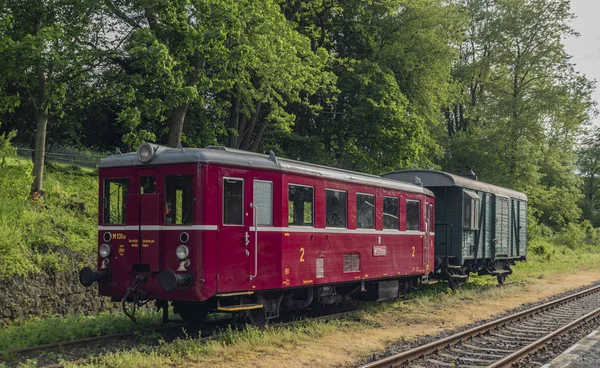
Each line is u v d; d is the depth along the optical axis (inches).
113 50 799.1
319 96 1186.6
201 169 397.4
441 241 773.9
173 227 402.0
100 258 429.7
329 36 1254.9
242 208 420.2
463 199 768.3
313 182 490.6
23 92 811.4
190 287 391.2
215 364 350.9
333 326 475.8
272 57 857.5
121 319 475.5
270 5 856.3
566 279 1020.5
